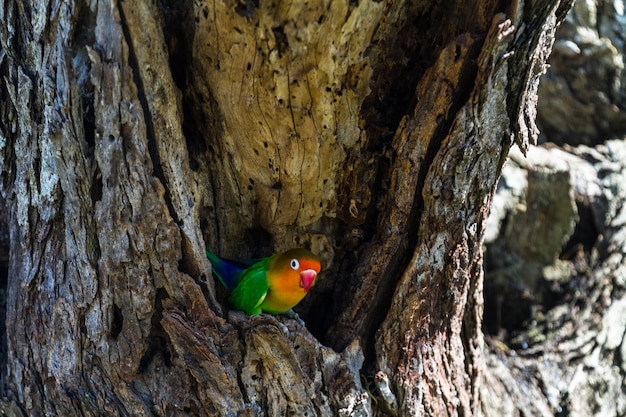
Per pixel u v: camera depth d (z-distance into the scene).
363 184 6.24
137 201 5.41
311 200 6.23
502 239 8.88
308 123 5.63
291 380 5.80
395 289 6.27
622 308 8.41
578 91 9.60
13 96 5.60
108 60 5.15
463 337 6.87
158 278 5.60
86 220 5.55
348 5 5.04
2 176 5.97
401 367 6.27
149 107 5.32
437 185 5.93
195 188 5.70
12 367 6.13
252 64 5.29
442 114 5.81
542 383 7.91
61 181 5.52
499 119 5.77
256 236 6.75
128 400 5.77
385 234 6.29
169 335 5.63
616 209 8.95
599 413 7.95
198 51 5.45
